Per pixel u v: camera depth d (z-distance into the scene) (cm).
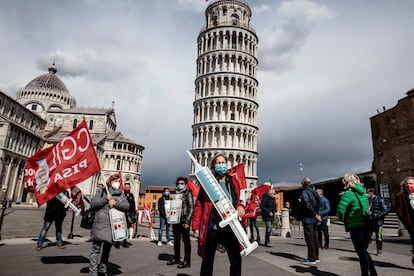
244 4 6594
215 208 519
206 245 518
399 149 3678
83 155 922
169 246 1344
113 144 9156
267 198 1430
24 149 7119
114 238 671
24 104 9581
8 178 6281
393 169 3738
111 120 10175
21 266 780
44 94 9806
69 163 920
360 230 667
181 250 1232
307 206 918
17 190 6750
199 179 530
